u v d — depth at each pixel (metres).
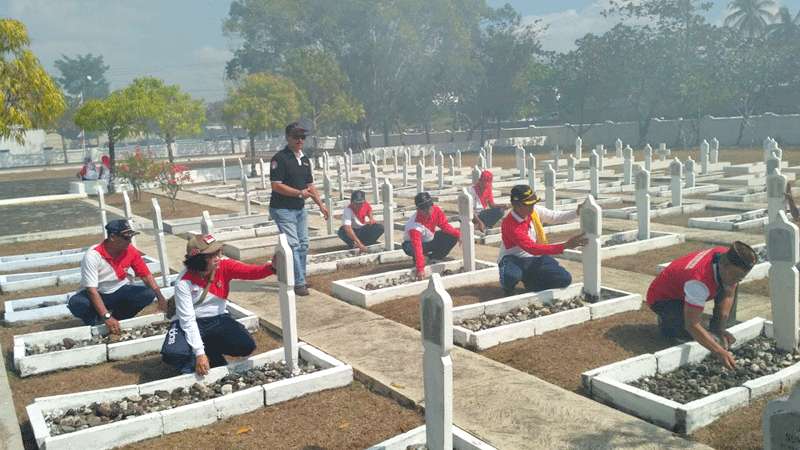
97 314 7.40
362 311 7.87
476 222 10.09
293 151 8.87
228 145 63.91
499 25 51.97
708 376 5.46
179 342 5.80
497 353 6.34
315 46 46.41
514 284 7.80
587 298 7.73
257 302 8.52
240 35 47.94
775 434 3.11
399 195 20.83
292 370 5.89
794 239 5.67
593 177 17.67
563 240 11.73
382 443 4.37
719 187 18.45
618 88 44.81
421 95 49.41
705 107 42.53
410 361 6.14
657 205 15.09
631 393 4.95
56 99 14.72
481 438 4.66
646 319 7.11
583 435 4.63
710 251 5.85
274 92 31.84
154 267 10.70
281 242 5.74
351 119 41.03
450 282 8.60
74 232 15.39
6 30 13.70
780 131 41.09
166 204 21.28
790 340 5.82
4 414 5.46
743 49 41.88
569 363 5.98
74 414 5.18
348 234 10.97
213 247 5.86
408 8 43.97
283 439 4.83
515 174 26.55
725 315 5.78
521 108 55.47
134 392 5.47
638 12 44.12
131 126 26.98
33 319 8.10
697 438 4.55
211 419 5.12
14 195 28.14
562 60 46.84
